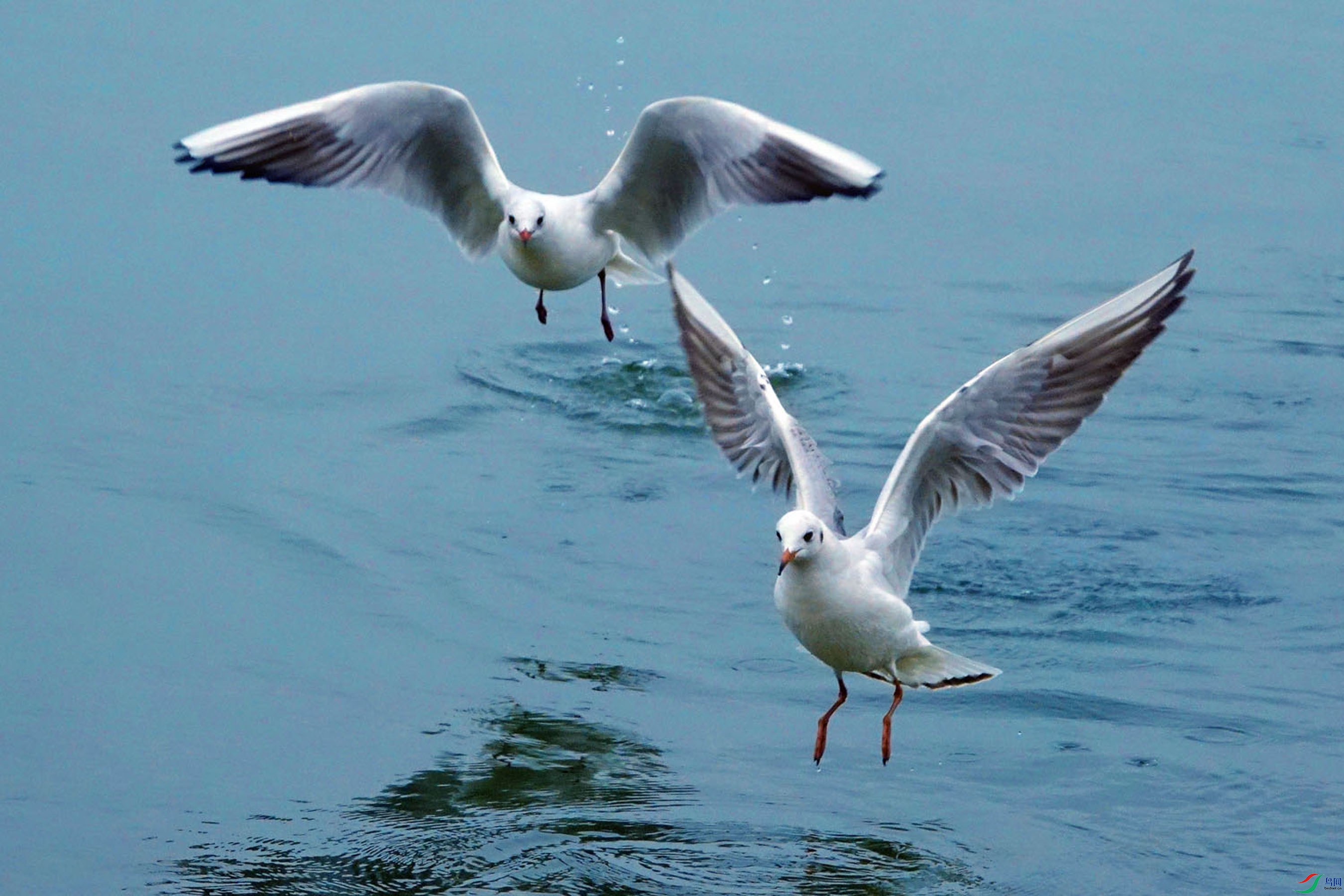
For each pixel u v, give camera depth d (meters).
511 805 10.21
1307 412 16.38
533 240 12.95
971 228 21.06
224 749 10.73
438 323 18.11
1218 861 9.79
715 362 10.89
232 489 14.19
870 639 9.73
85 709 11.07
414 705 11.30
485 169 13.17
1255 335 18.16
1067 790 10.49
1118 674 11.83
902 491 10.04
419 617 12.40
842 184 11.90
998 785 10.55
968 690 11.65
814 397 16.48
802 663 12.05
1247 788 10.51
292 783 10.40
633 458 15.18
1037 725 11.21
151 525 13.54
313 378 16.56
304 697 11.34
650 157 12.89
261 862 9.62
